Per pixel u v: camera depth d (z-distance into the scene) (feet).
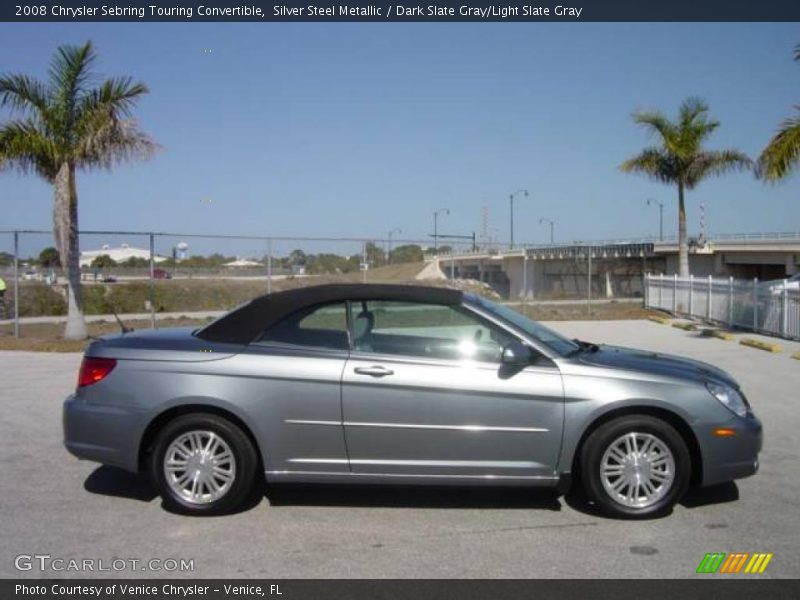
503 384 16.43
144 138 51.67
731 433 16.61
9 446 22.81
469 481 16.56
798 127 53.62
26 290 81.71
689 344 52.60
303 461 16.66
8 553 14.58
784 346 50.39
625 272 195.83
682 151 90.38
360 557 14.47
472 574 13.69
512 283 150.92
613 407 16.35
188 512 16.74
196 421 16.62
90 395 17.11
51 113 49.37
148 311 82.38
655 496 16.52
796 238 180.86
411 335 17.47
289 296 17.70
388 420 16.48
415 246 91.81
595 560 14.30
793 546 15.01
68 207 51.52
